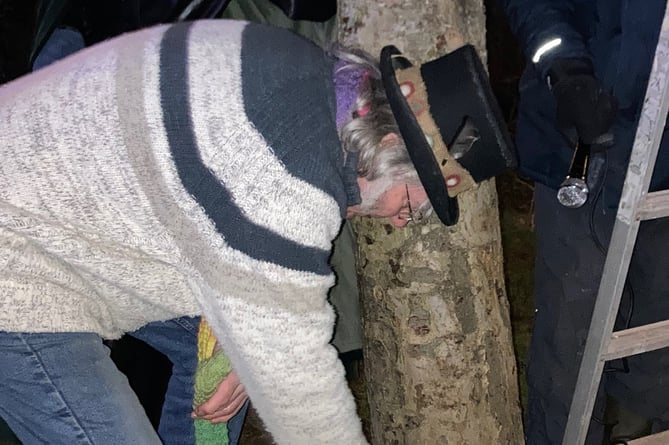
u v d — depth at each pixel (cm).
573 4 179
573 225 194
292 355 122
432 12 157
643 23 165
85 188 122
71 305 135
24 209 124
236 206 116
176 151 117
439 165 123
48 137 124
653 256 188
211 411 165
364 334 189
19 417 140
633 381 204
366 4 159
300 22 202
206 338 165
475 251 172
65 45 202
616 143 179
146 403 221
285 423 131
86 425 137
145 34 131
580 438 179
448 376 178
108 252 130
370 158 124
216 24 131
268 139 115
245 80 119
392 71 119
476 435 185
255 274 117
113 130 120
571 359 206
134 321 153
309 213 117
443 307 173
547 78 174
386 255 172
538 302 213
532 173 194
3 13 237
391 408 189
